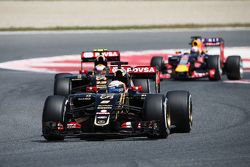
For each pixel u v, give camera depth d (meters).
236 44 116.44
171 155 35.22
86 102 45.84
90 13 194.25
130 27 150.75
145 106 39.94
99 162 33.41
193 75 74.94
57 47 115.38
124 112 42.72
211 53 104.62
